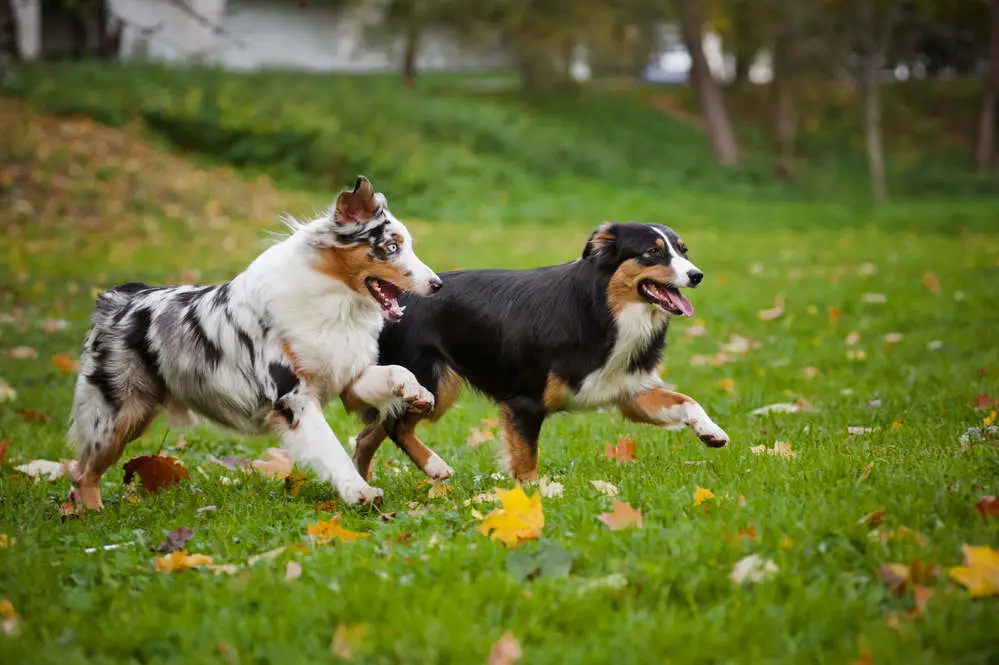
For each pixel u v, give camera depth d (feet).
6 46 98.58
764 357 39.17
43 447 29.01
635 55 157.99
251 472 25.04
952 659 12.77
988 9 156.87
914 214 103.40
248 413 21.53
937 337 40.24
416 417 23.41
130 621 14.55
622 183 119.85
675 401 22.85
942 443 22.63
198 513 20.93
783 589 14.80
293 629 14.14
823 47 132.67
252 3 158.81
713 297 52.65
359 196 20.51
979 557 14.65
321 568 16.15
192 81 103.71
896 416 26.89
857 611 13.92
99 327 22.89
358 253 20.54
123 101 94.12
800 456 21.93
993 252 66.90
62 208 69.77
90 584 16.39
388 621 14.20
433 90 141.90
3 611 15.11
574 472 22.94
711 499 18.31
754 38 148.56
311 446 20.65
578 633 13.96
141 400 22.66
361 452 24.29
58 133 83.82
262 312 21.02
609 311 22.38
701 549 15.78
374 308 21.65
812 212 105.60
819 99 165.89
